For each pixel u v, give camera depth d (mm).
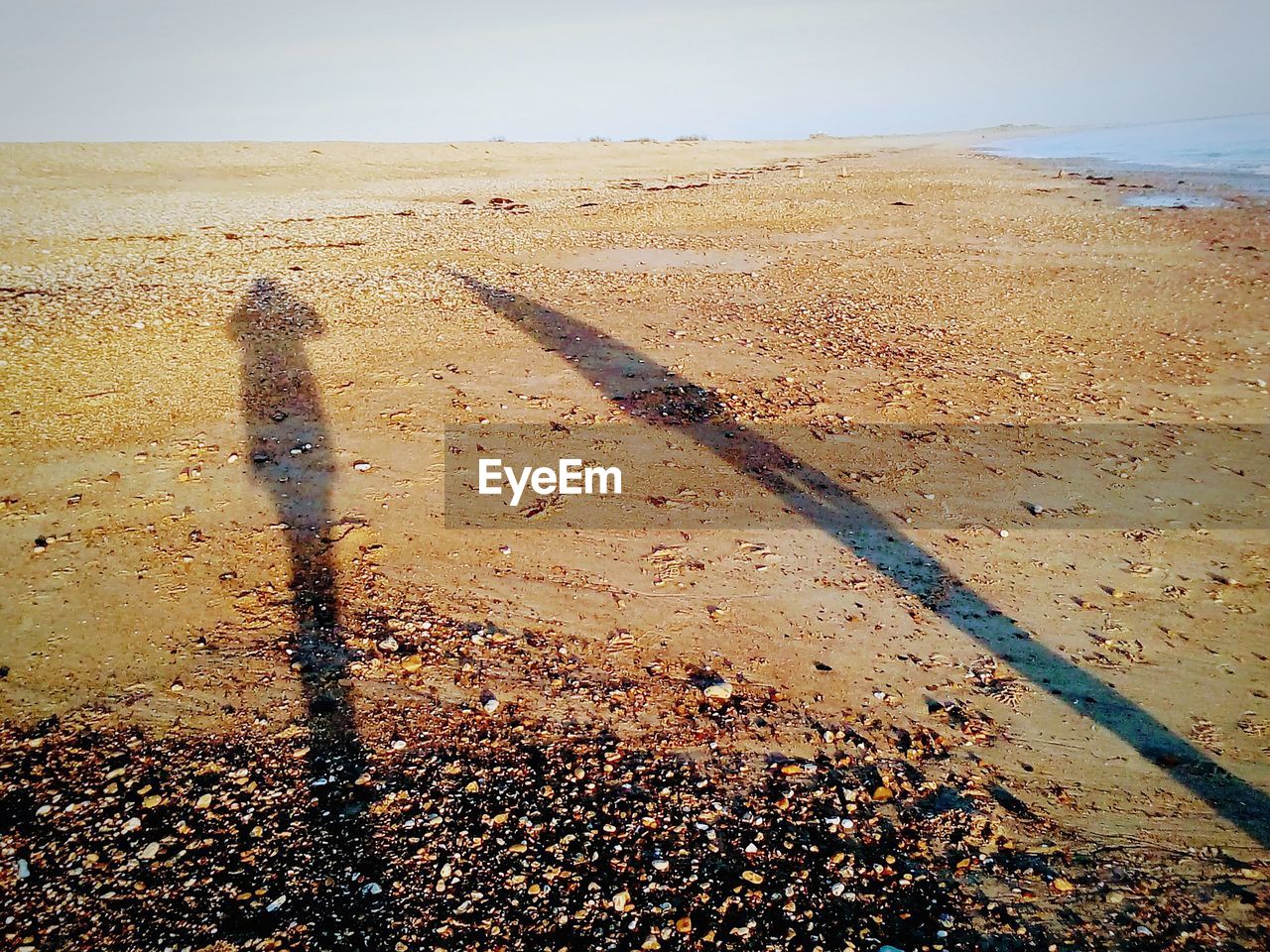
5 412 6977
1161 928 2930
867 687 4203
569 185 29156
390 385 7930
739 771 3641
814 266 14164
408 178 31703
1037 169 34094
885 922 2930
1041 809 3473
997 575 5188
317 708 3918
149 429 6785
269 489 5934
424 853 3139
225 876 3020
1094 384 8359
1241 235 16156
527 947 2785
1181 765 3723
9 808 3303
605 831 3279
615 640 4531
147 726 3773
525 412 7414
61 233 16297
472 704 3992
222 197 23812
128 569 4945
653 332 9781
